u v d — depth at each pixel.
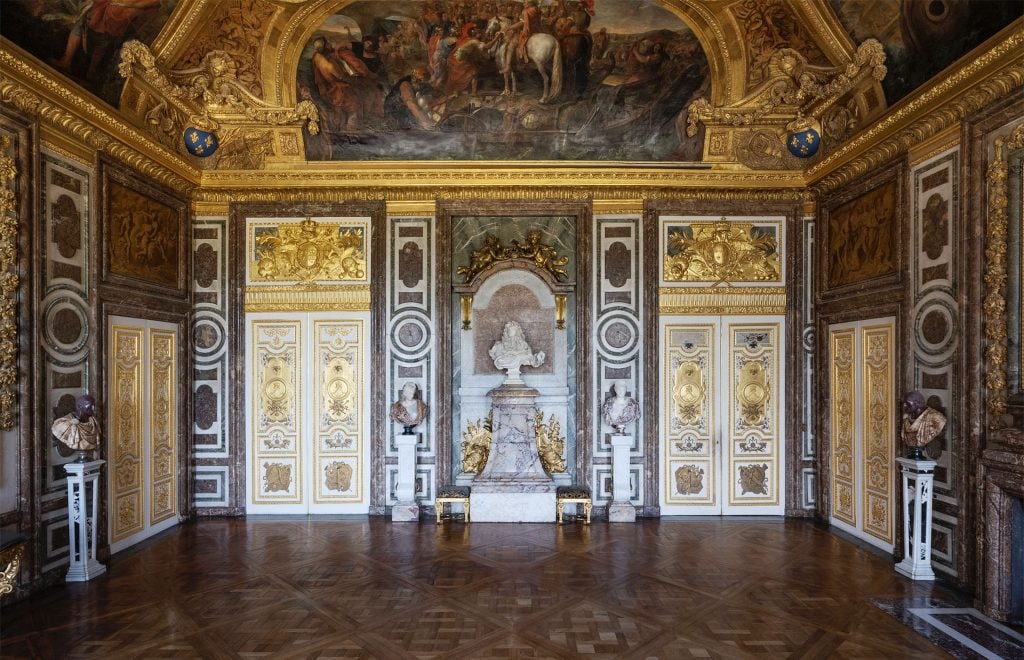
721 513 8.38
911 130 6.24
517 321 8.48
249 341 8.41
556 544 7.00
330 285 8.39
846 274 7.69
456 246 8.54
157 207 7.52
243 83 7.59
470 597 5.40
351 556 6.55
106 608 5.18
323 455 8.38
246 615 5.04
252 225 8.44
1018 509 5.02
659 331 8.45
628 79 7.76
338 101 7.91
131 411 7.03
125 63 6.41
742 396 8.44
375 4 7.02
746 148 8.31
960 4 5.32
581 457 8.29
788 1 6.70
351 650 4.43
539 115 8.06
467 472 8.41
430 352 8.36
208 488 8.32
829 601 5.34
